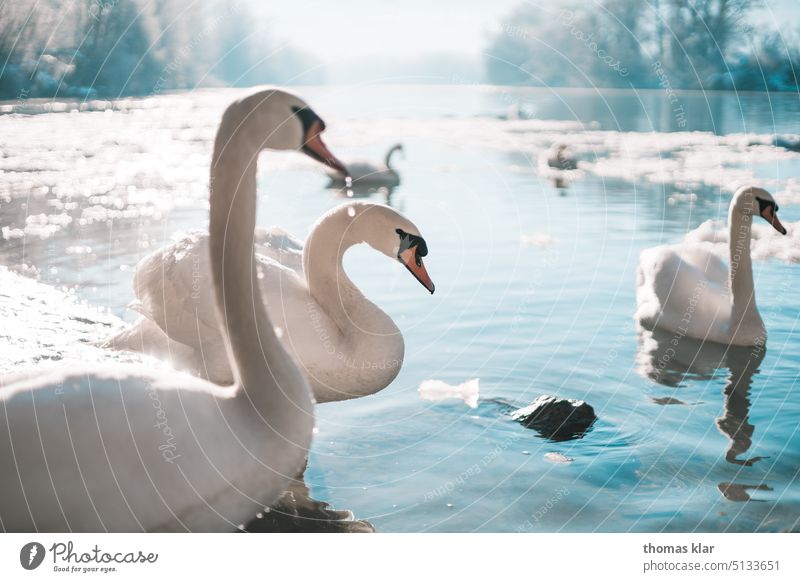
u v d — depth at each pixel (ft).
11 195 41.78
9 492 9.21
